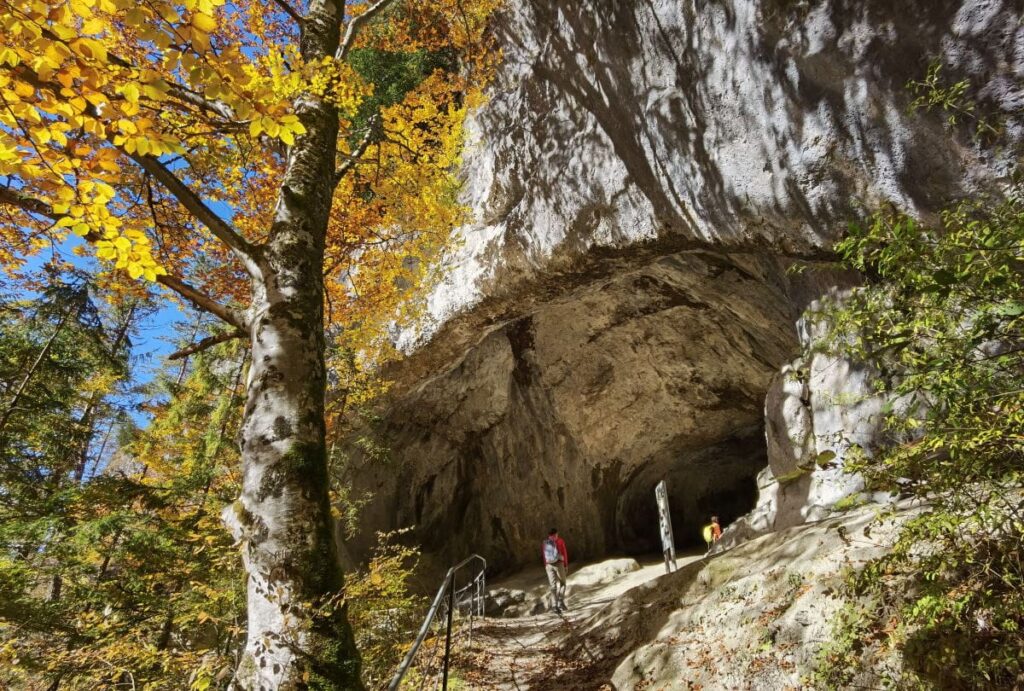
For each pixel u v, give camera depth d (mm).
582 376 15773
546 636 8430
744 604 5176
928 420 2695
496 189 12594
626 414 15664
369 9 7516
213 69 2773
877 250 2885
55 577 8219
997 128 4848
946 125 5352
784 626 4543
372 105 15008
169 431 12977
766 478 9602
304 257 5191
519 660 7516
